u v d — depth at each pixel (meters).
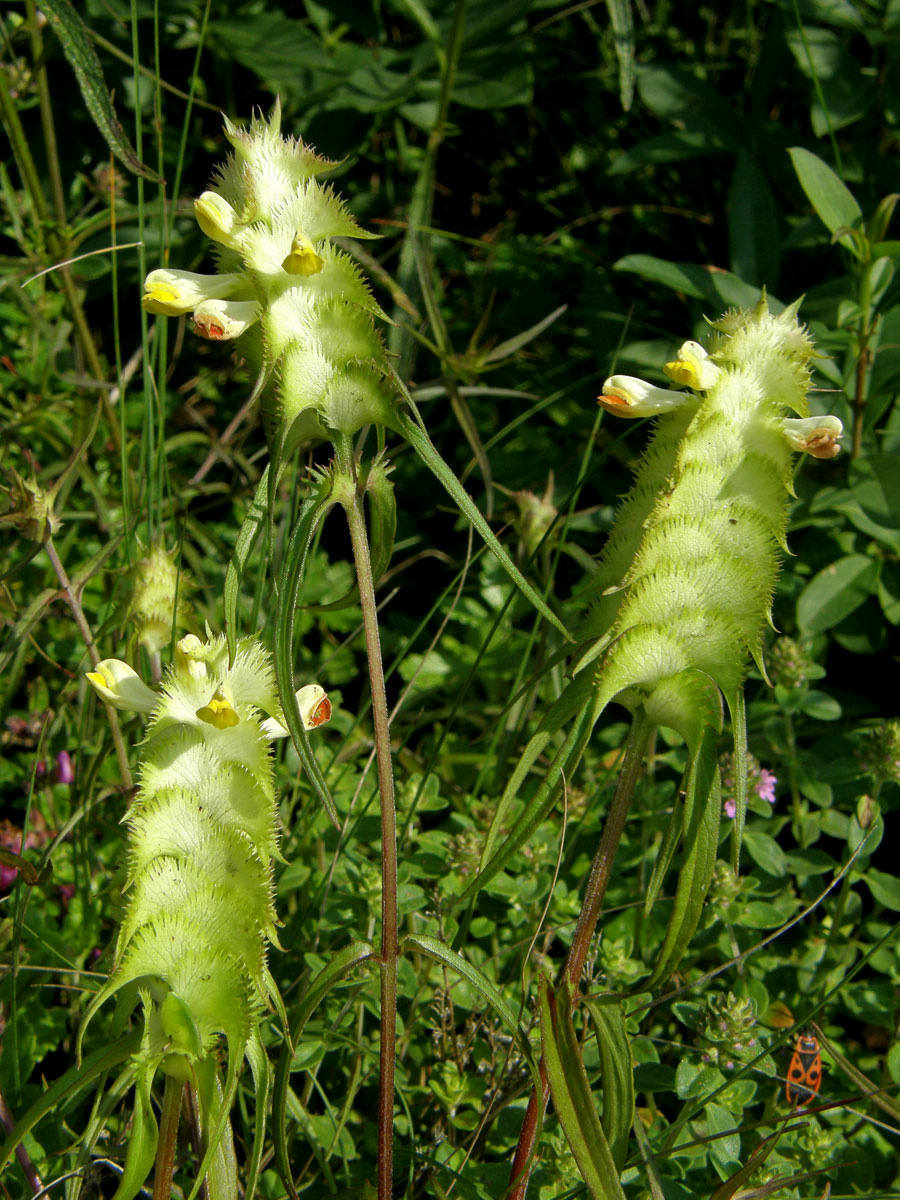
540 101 0.62
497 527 0.49
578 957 0.22
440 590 0.51
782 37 0.51
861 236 0.39
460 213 0.62
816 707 0.36
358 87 0.52
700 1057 0.29
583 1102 0.20
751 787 0.34
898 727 0.34
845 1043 0.32
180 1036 0.19
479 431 0.53
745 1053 0.28
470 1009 0.31
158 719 0.20
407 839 0.33
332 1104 0.31
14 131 0.41
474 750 0.42
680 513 0.20
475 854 0.33
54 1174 0.27
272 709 0.20
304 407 0.19
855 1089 0.30
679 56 0.61
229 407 0.53
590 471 0.29
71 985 0.31
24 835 0.30
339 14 0.55
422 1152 0.28
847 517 0.41
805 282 0.51
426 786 0.35
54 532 0.28
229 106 0.55
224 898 0.19
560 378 0.54
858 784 0.37
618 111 0.62
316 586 0.47
